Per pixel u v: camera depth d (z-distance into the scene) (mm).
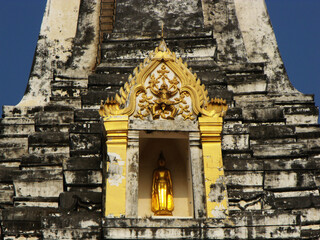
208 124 25938
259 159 30344
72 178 28000
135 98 26328
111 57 34188
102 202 25234
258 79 34500
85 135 29641
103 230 23656
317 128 34750
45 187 29719
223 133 29406
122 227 23719
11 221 27375
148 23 36094
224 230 23969
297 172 30125
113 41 34781
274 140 31438
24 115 35312
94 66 38094
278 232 24141
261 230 24125
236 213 25109
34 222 27422
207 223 23969
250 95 34375
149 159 27781
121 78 32594
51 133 32031
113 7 41344
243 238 23969
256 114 32281
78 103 34188
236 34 39000
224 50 38031
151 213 26938
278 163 30266
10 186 31750
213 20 40125
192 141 25953
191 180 25609
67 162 28219
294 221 24297
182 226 23859
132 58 34250
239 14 41750
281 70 38656
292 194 29922
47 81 38469
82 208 26547
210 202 24719
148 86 26609
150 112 26234
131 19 36406
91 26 40625
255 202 26906
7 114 35219
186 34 34969
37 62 39469
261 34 40656
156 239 23641
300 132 34125
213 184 25047
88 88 32438
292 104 35219
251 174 28047
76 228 24484
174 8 36906
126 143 25594
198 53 34281
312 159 31312
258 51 39844
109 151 25438
